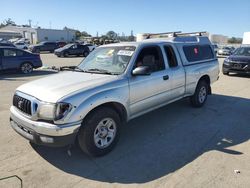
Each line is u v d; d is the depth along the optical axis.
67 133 3.44
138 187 3.19
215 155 4.01
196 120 5.70
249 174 3.46
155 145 4.39
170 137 4.74
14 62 13.05
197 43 6.52
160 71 5.04
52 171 3.54
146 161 3.83
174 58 5.57
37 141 3.53
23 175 3.43
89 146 3.74
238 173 3.48
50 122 3.42
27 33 66.50
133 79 4.35
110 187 3.19
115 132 4.10
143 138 4.68
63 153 4.05
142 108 4.66
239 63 12.16
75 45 29.08
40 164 3.72
